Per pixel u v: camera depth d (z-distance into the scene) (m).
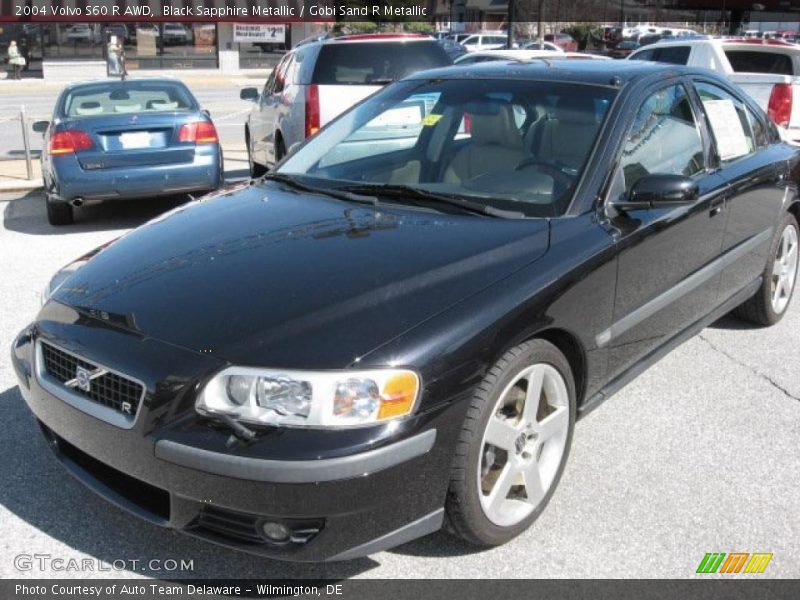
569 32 35.47
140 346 2.75
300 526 2.55
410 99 4.25
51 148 7.84
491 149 3.83
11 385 4.34
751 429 3.98
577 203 3.42
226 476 2.50
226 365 2.59
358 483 2.50
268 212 3.60
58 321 3.06
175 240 3.40
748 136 4.89
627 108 3.75
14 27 30.56
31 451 3.67
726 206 4.31
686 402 4.27
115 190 7.90
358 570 2.91
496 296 2.86
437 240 3.15
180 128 8.01
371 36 8.77
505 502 3.04
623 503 3.34
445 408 2.65
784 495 3.41
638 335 3.71
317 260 3.04
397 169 3.98
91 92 8.56
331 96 8.50
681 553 3.03
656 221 3.67
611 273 3.35
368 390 2.52
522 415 3.03
